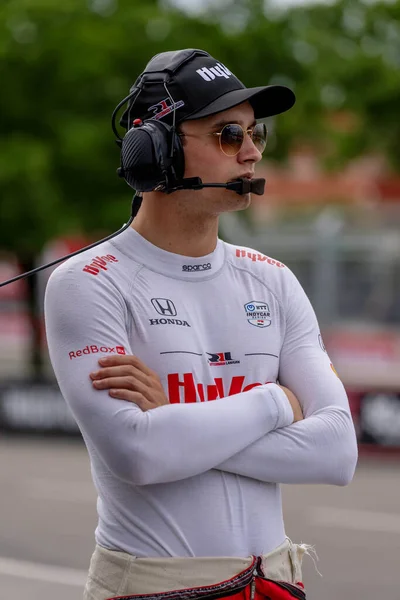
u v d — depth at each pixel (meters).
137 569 4.41
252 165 4.78
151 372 4.50
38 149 31.69
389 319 37.31
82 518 17.25
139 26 31.81
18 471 22.28
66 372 4.51
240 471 4.51
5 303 54.31
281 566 4.59
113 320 4.56
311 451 4.60
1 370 43.66
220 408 4.43
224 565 4.40
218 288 4.80
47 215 31.84
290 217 56.31
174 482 4.43
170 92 4.68
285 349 4.95
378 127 38.44
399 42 37.19
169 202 4.72
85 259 4.68
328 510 17.58
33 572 13.73
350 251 37.72
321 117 36.75
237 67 31.91
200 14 32.31
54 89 32.28
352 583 12.88
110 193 32.91
